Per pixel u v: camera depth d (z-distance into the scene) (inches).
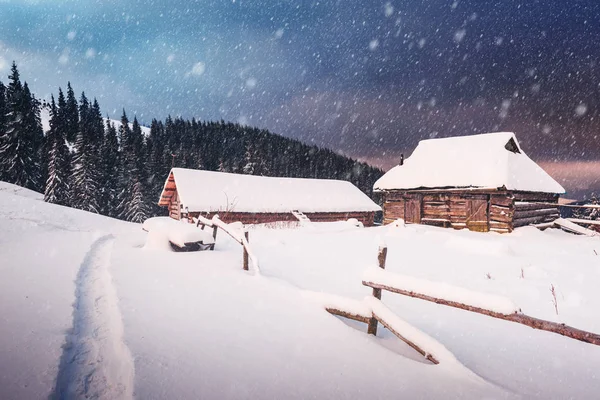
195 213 868.6
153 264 267.9
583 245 500.7
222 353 119.3
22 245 362.9
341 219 1109.7
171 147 3427.7
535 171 778.2
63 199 1517.0
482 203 704.4
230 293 195.3
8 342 115.8
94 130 2945.4
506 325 182.7
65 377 101.4
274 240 492.7
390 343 141.8
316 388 99.7
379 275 143.4
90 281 218.4
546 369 131.3
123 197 1866.4
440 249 442.6
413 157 893.2
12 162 1552.7
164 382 96.7
